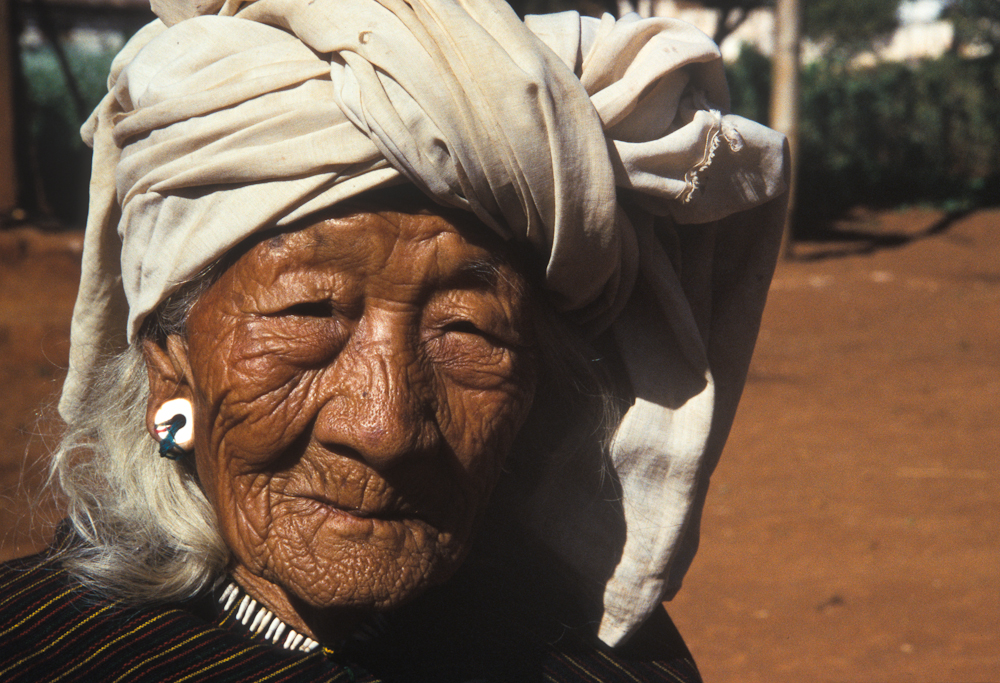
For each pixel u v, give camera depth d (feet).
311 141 3.24
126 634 3.61
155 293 3.50
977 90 67.51
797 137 46.93
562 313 4.01
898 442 21.72
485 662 4.06
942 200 66.44
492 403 3.55
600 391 4.15
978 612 13.78
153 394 3.75
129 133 3.49
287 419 3.34
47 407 4.64
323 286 3.33
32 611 3.62
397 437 3.25
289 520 3.39
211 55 3.44
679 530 4.11
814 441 21.94
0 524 13.71
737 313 4.29
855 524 17.15
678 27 3.76
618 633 4.21
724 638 13.30
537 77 3.24
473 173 3.26
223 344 3.41
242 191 3.31
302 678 3.70
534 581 4.32
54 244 37.50
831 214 62.49
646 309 4.15
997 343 31.17
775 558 15.87
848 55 105.60
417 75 3.18
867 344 31.50
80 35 77.30
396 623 3.99
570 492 4.24
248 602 3.82
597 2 37.70
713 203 3.86
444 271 3.41
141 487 3.92
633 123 3.62
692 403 4.09
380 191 3.37
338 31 3.28
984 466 19.97
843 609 14.03
